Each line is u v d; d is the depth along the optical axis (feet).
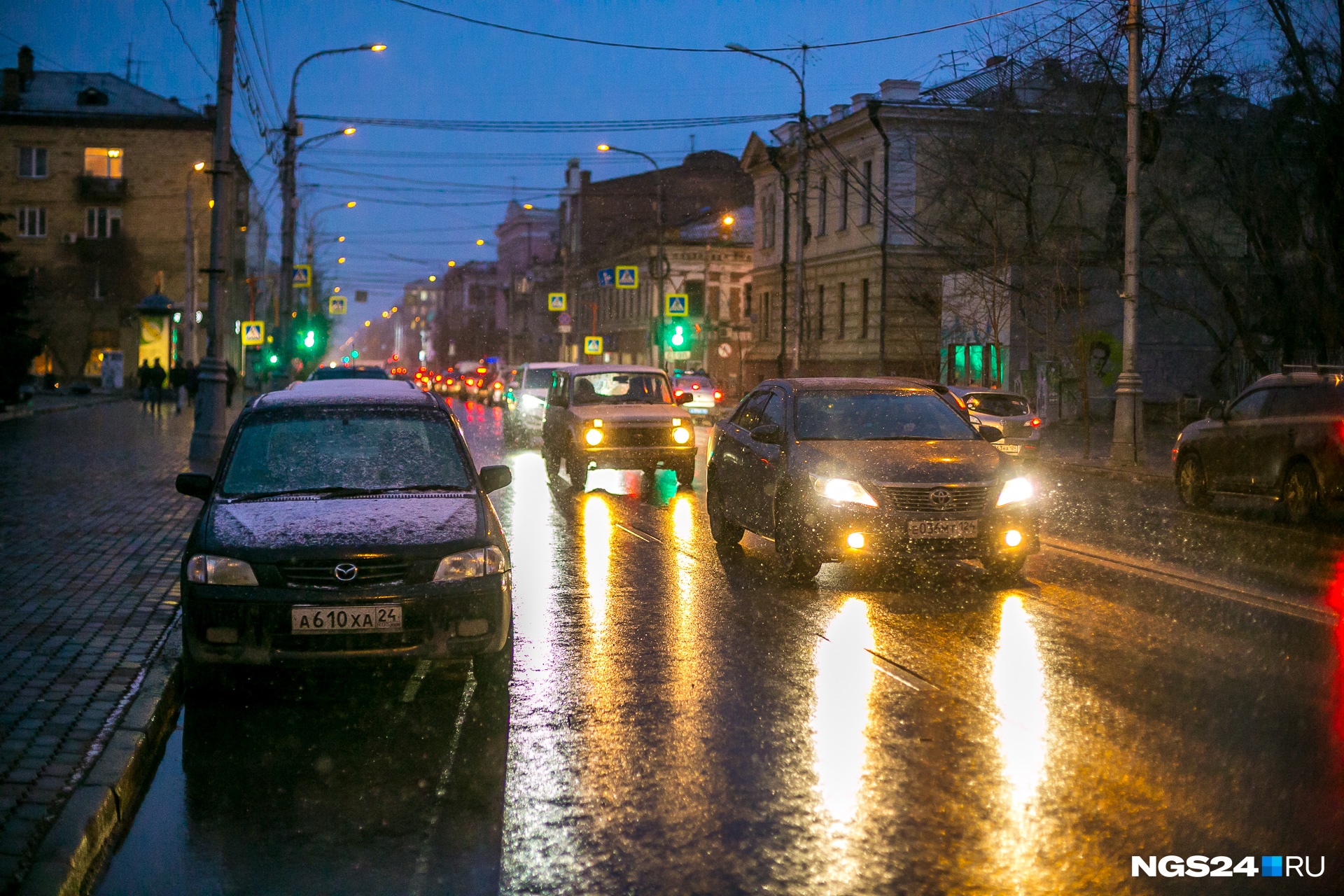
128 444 85.66
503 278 455.63
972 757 18.95
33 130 222.89
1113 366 122.42
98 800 16.10
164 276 226.99
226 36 62.08
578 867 14.94
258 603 21.52
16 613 28.30
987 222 105.81
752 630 28.55
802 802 17.04
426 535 22.47
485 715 21.59
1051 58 99.71
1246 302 96.02
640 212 292.20
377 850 15.58
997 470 33.83
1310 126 79.00
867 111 147.84
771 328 192.03
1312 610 30.76
